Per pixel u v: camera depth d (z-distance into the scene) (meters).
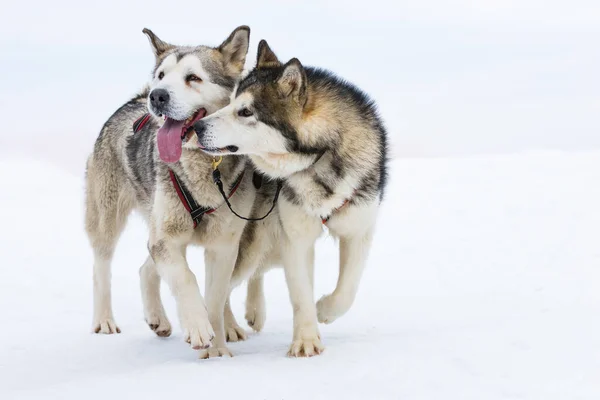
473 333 5.39
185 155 5.61
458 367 4.64
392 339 5.57
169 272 5.58
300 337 5.46
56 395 4.51
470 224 12.65
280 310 8.20
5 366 5.91
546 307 7.22
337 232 5.90
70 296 9.39
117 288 9.70
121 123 7.10
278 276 10.09
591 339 5.01
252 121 5.42
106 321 7.24
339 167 5.54
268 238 6.36
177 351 6.13
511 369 4.54
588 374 4.38
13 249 12.13
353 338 6.00
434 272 9.78
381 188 5.92
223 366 5.00
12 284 9.91
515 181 16.19
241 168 5.77
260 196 6.19
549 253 10.20
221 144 5.40
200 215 5.70
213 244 5.87
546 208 13.24
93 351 6.32
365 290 9.02
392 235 12.30
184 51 6.04
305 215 5.62
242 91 5.50
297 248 5.66
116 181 7.17
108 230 7.24
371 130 5.76
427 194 15.55
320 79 5.75
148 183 6.24
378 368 4.72
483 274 9.44
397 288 9.03
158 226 5.71
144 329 7.36
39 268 10.95
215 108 5.97
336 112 5.58
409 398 4.18
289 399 4.24
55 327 7.66
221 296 5.90
